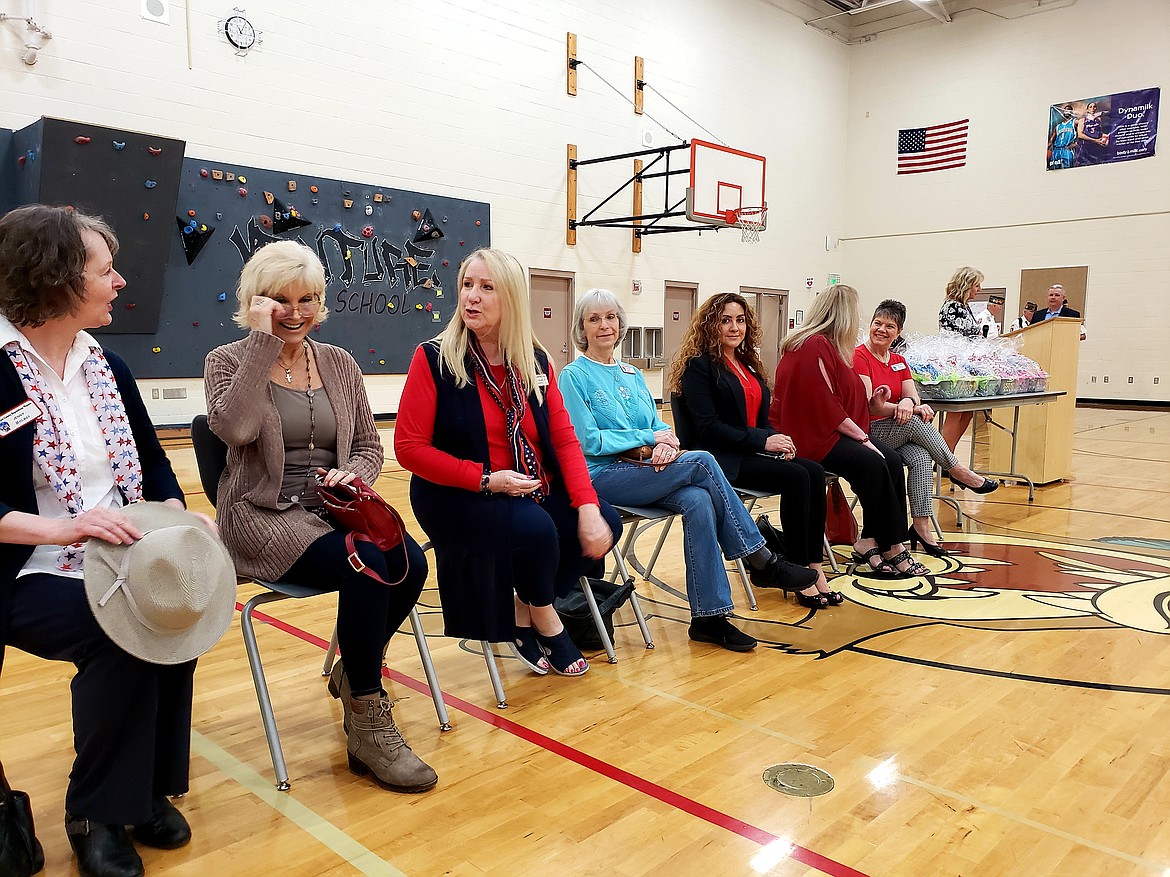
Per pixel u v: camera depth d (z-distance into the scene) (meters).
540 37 8.91
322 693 2.26
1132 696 2.23
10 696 2.22
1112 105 11.12
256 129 6.84
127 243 5.71
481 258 2.15
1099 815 1.64
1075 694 2.24
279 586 1.83
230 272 6.69
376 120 7.62
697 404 3.00
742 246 11.72
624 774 1.81
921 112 12.63
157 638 1.38
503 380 2.22
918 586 3.27
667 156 9.39
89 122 5.97
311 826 1.61
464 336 2.18
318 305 1.90
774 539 3.13
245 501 1.83
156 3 6.22
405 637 2.74
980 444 7.55
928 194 12.68
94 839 1.44
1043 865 1.47
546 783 1.77
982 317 5.66
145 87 6.22
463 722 2.08
